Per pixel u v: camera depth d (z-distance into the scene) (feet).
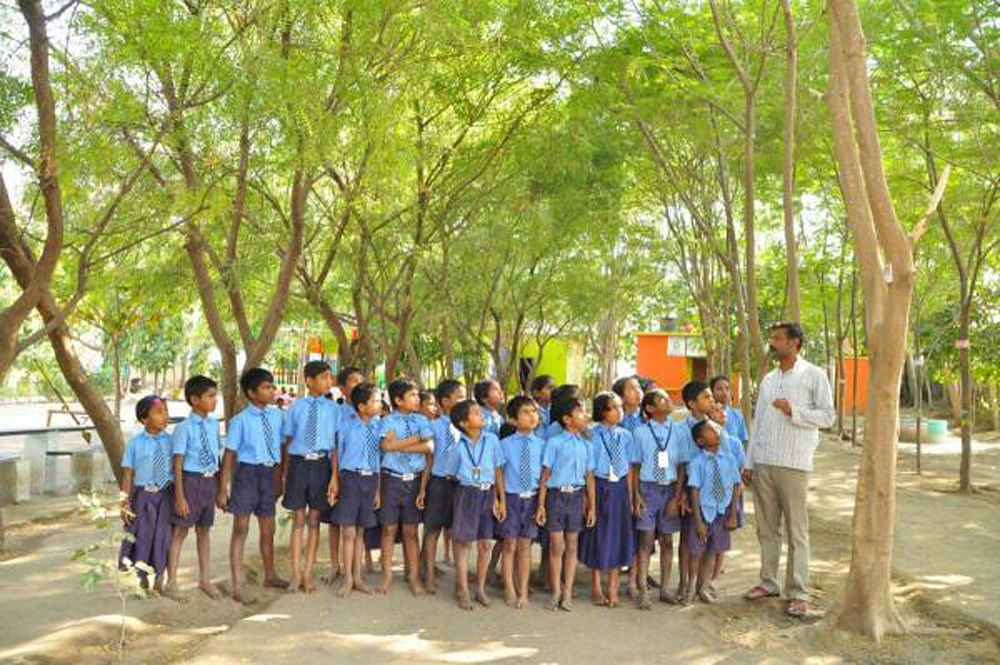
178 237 30.58
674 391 112.78
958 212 49.60
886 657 18.95
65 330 25.90
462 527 21.61
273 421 22.25
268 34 23.70
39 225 30.32
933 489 47.98
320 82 23.79
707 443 22.63
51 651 17.06
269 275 41.86
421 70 26.55
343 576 23.66
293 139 23.84
